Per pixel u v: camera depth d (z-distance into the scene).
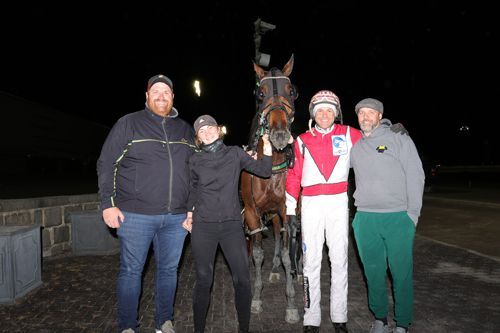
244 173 4.11
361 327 3.74
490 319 3.87
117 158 3.21
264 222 4.38
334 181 3.39
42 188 11.23
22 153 15.26
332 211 3.38
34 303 4.36
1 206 5.60
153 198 3.22
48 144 16.75
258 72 4.39
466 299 4.41
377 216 3.36
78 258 6.36
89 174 20.94
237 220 3.30
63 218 6.75
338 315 3.40
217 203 3.23
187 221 3.44
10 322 3.87
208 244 3.25
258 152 4.06
